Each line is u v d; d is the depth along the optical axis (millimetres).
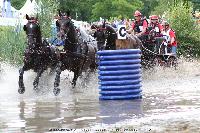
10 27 27359
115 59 15000
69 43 17297
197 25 33625
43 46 17172
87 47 18281
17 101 15078
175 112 12312
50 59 17438
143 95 16141
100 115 12172
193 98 15086
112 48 18969
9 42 25266
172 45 25594
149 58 23203
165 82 20688
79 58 17578
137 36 23438
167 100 14742
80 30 18844
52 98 15758
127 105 13820
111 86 15023
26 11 39000
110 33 18906
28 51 16797
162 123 10766
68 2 77500
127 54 15094
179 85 19406
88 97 15891
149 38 23625
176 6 33625
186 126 10344
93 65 19406
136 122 11008
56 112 12773
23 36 25812
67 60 17281
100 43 18875
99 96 15234
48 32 26938
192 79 21875
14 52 24922
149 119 11328
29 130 10422
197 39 32344
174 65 24188
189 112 12250
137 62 15352
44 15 27203
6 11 39656
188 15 32781
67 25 16984
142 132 9852
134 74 15211
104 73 15023
